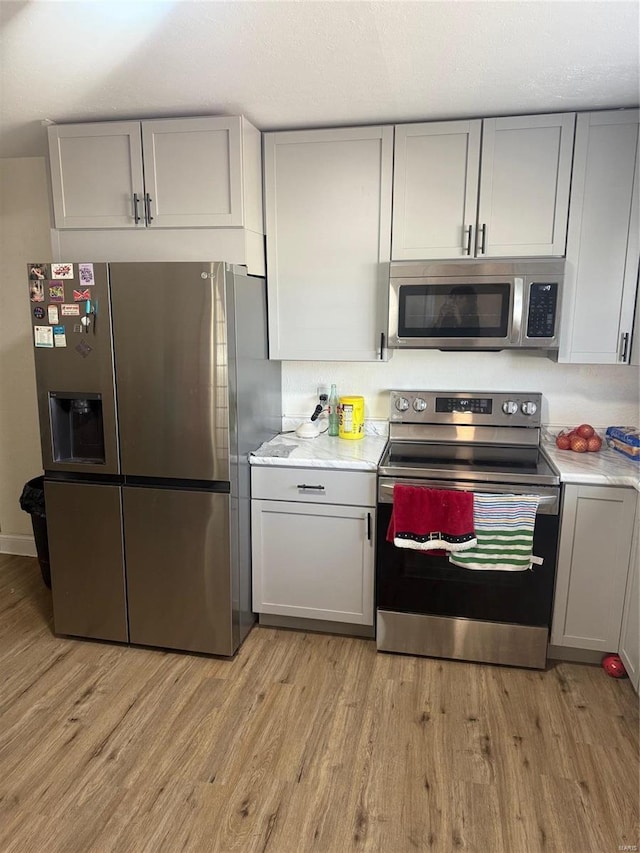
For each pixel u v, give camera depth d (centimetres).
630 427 278
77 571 261
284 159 264
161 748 204
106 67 196
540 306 245
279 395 312
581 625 242
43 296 239
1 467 353
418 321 258
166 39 176
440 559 243
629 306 246
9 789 186
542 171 244
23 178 314
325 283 271
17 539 361
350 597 262
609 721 216
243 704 226
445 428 291
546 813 177
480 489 236
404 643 255
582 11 158
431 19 163
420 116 247
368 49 183
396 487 237
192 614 254
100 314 235
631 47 181
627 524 229
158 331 232
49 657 257
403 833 171
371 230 262
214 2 154
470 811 178
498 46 180
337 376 310
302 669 247
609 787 187
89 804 181
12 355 336
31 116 246
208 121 241
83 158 255
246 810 178
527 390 292
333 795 184
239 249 249
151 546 251
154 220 253
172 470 242
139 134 248
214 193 246
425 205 256
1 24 166
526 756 199
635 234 241
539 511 231
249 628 275
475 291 249
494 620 244
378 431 307
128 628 262
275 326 280
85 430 256
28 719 218
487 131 245
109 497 251
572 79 206
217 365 230
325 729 212
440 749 202
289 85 213
